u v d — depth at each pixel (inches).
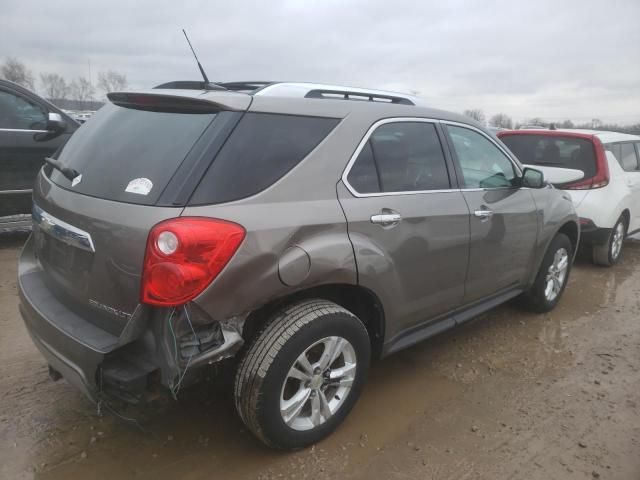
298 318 97.7
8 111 232.2
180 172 88.7
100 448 105.9
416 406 125.3
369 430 114.7
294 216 95.6
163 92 102.0
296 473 100.5
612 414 124.7
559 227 177.6
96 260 91.0
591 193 242.5
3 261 222.4
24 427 111.2
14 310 171.2
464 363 148.9
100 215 90.6
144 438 109.4
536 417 122.3
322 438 109.1
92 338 89.5
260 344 96.0
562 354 157.0
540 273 179.3
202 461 103.0
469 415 122.2
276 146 98.3
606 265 259.1
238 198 90.8
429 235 121.3
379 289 111.1
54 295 104.9
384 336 119.0
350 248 102.9
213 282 85.4
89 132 110.8
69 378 93.1
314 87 125.3
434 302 129.8
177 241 82.3
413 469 102.7
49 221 103.3
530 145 261.0
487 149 149.5
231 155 92.1
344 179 106.3
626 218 265.6
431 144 129.7
